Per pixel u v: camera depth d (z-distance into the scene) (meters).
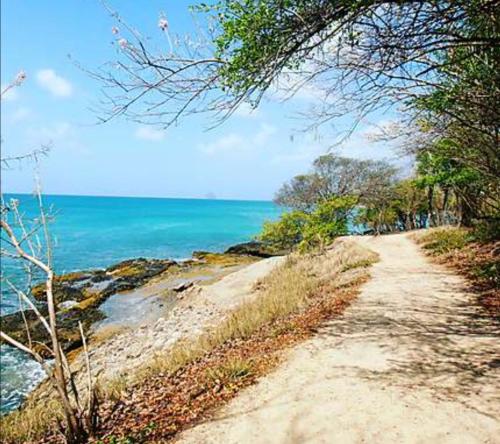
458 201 24.66
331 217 26.92
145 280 30.45
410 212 46.88
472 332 7.46
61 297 22.92
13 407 11.18
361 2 3.69
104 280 30.23
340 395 5.28
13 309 19.53
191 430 4.84
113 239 60.75
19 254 4.45
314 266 22.56
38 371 13.87
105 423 5.48
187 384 6.61
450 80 6.18
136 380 8.13
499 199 15.56
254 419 4.91
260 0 3.77
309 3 3.81
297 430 4.56
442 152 11.45
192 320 17.50
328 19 3.84
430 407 4.79
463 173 14.47
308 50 4.16
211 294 21.91
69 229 72.69
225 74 4.02
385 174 38.50
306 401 5.21
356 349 7.01
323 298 12.20
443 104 6.38
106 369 12.84
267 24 3.85
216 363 7.43
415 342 7.09
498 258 13.12
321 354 6.92
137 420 5.45
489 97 6.20
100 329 18.48
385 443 4.16
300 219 27.94
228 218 112.06
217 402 5.56
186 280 29.11
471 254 15.88
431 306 9.66
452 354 6.42
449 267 15.08
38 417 6.68
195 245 56.62
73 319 19.47
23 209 4.66
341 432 4.43
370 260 19.27
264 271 25.55
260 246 44.38
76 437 4.80
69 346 16.17
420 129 8.35
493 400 4.83
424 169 15.61
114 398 6.84
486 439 4.10
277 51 3.94
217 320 15.62
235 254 43.88
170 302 23.33
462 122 7.34
